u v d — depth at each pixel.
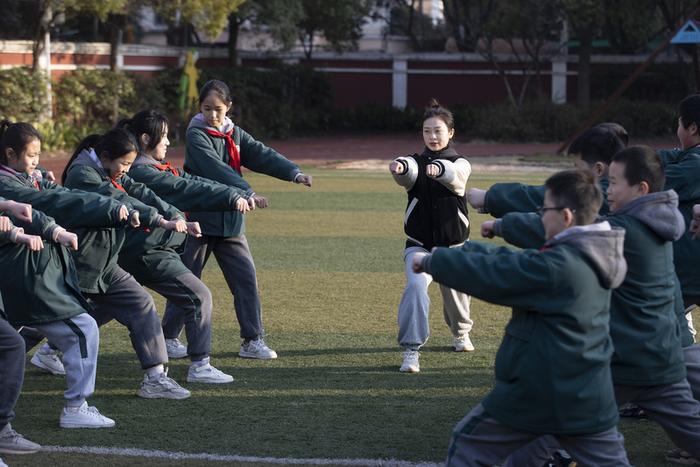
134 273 6.37
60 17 27.42
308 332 7.98
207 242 7.06
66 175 6.04
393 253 11.83
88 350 5.50
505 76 34.12
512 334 4.02
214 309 8.95
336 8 33.38
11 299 5.35
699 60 34.25
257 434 5.43
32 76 26.47
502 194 5.23
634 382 4.43
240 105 32.28
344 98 37.72
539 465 4.28
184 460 4.98
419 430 5.52
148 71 31.61
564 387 3.89
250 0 30.36
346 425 5.60
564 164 23.98
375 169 23.52
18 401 6.11
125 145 5.94
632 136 32.75
